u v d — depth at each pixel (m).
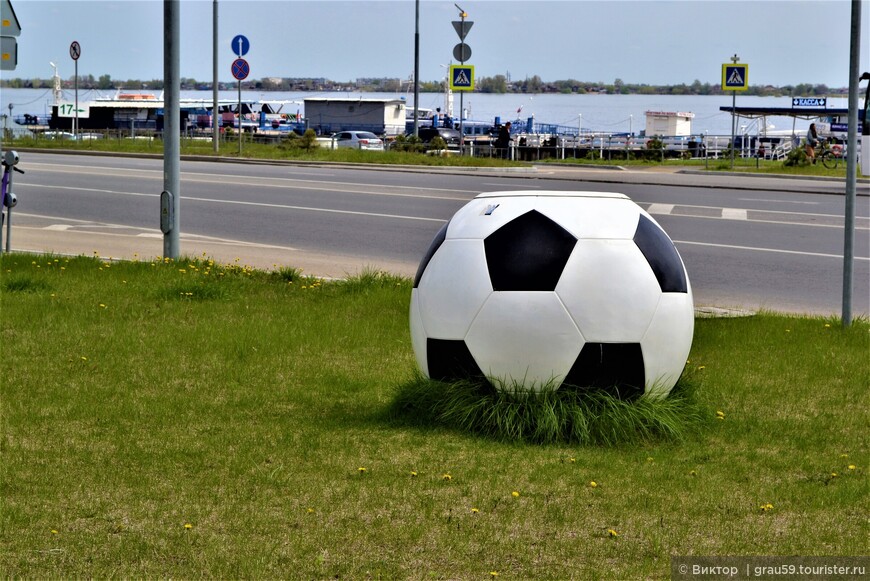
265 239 16.42
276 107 96.88
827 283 12.89
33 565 4.22
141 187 24.91
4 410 6.59
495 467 5.48
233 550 4.38
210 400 6.95
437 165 35.12
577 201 6.05
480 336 5.96
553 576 4.16
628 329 5.82
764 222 18.81
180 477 5.33
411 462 5.57
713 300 11.77
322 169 32.75
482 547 4.44
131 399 6.93
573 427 5.86
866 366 8.17
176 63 12.59
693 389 6.63
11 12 12.46
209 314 9.89
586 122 132.12
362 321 9.63
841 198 24.00
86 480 5.27
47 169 30.53
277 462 5.59
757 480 5.41
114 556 4.31
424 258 6.41
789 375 7.86
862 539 4.57
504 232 5.96
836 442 6.19
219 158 37.06
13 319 9.34
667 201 22.77
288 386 7.34
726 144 52.47
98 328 9.12
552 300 5.82
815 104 45.41
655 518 4.80
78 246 15.35
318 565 4.24
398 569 4.21
